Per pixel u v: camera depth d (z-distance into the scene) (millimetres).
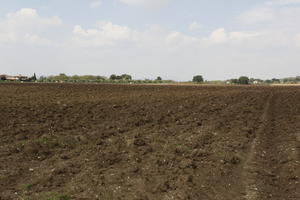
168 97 45906
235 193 11203
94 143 17734
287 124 24609
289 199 10688
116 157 14945
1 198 10438
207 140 18906
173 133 20797
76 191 11000
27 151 15602
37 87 61844
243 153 16391
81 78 138625
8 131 19531
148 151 16266
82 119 25062
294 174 13000
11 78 113125
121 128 22047
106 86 74812
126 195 10742
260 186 11797
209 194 11078
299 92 62531
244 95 52719
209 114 29703
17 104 31266
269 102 42219
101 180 12078
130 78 149875
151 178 12375
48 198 10266
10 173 12797
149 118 26344
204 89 72812
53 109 29078
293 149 16797
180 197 10648
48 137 18391
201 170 13500
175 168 13547
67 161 14445
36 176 12562
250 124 24312
